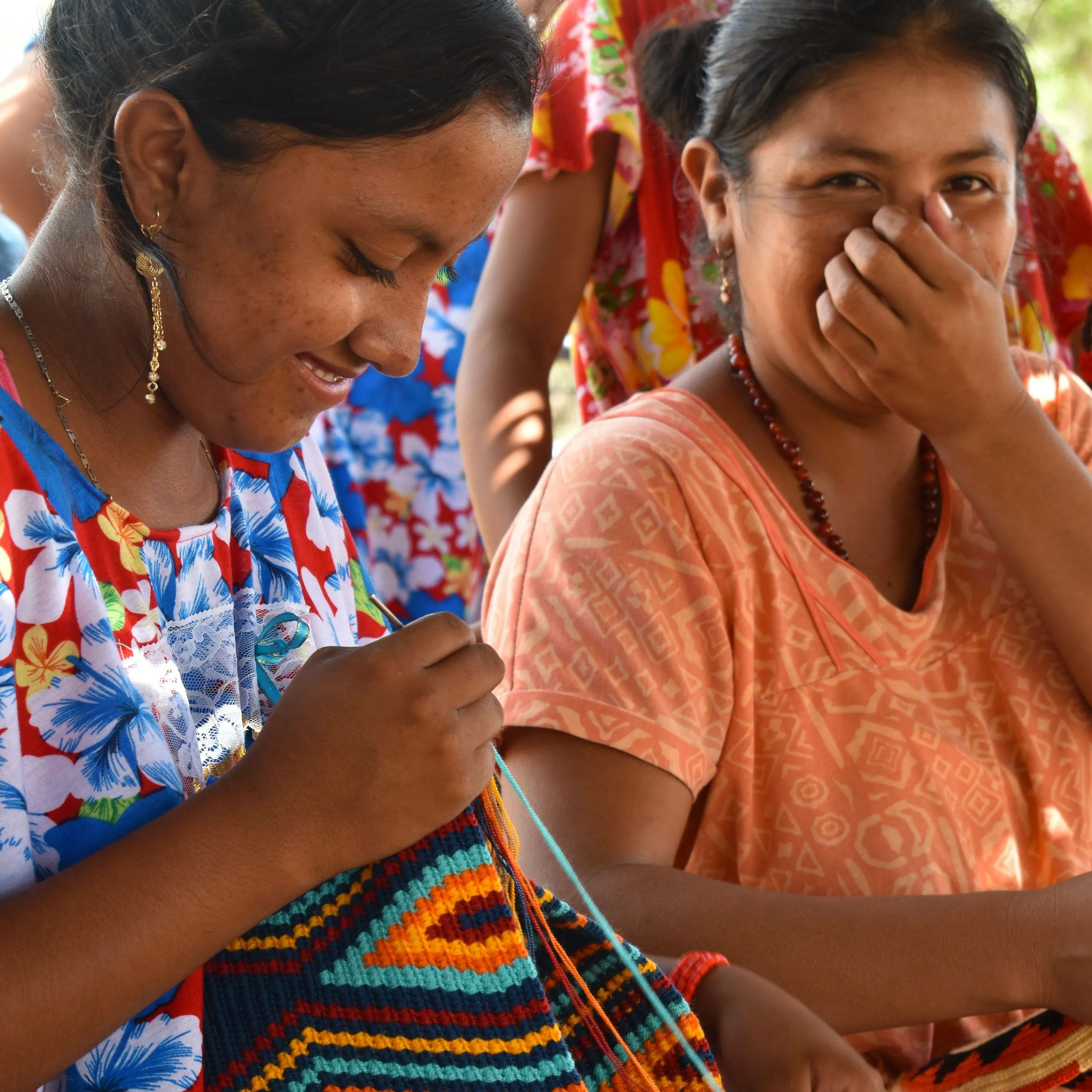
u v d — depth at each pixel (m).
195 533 1.18
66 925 0.90
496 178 1.03
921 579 1.71
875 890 1.50
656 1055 1.12
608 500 1.55
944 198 1.61
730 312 1.78
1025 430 1.56
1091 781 1.68
